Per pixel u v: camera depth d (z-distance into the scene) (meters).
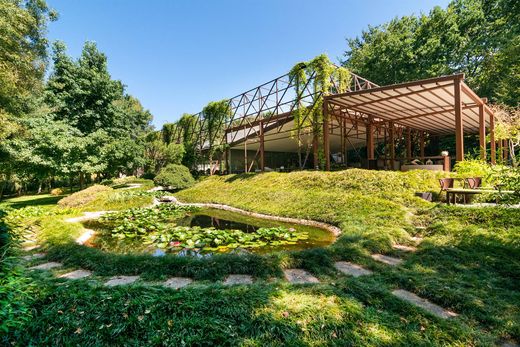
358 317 1.93
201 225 6.43
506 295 2.44
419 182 6.57
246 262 3.25
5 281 1.74
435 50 16.92
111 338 1.65
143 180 18.70
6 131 9.42
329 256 3.54
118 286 2.22
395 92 8.33
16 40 9.03
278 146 17.42
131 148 14.87
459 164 6.76
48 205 10.04
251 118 13.74
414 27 20.14
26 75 9.88
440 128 15.75
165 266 3.16
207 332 1.70
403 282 2.73
